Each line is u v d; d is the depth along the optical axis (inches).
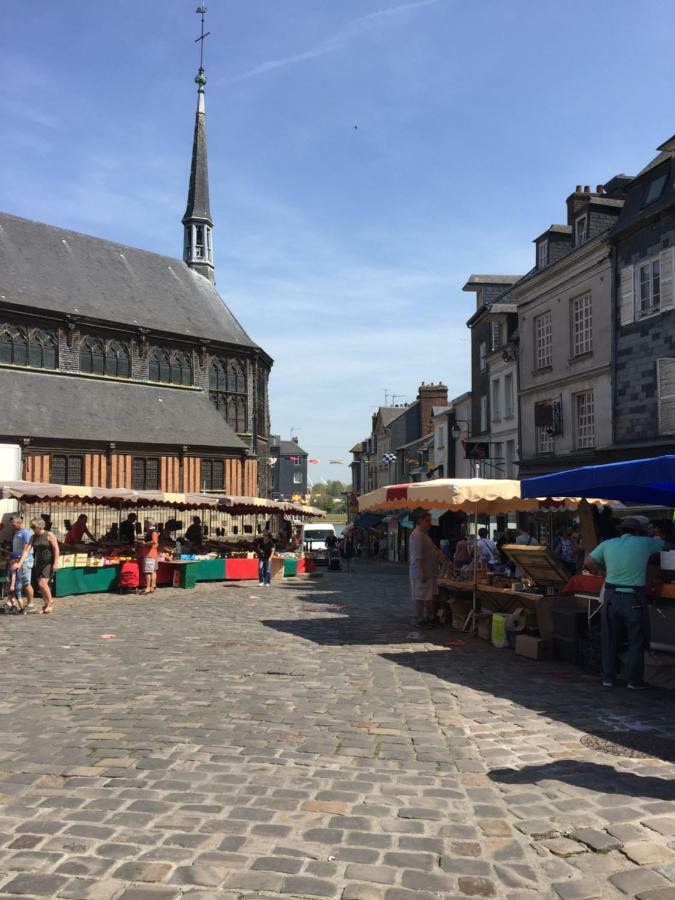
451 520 1454.2
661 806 164.6
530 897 126.0
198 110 2389.3
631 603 289.6
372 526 2220.7
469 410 1535.4
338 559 1456.7
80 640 411.2
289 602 644.1
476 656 367.6
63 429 1609.3
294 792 173.2
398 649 387.2
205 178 2377.0
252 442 2119.8
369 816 159.2
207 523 1625.2
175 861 137.1
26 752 203.3
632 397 824.3
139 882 129.4
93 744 210.8
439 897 125.7
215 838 147.3
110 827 152.3
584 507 479.8
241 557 936.3
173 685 290.8
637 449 797.2
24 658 352.8
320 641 411.2
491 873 134.0
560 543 697.0
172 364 1963.6
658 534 336.8
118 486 1676.9
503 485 445.4
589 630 339.3
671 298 764.6
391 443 2544.3
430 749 208.1
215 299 2266.2
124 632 444.1
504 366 1255.5
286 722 235.5
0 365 1643.7
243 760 196.9
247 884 129.1
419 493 467.2
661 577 309.1
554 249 1062.4
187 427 1855.3
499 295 1323.8
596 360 898.1
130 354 1866.4
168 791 173.2
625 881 131.0
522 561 412.8
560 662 350.3
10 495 685.3
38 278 1834.4
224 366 2085.4
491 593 431.2
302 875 132.5
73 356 1760.6
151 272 2162.9
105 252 2091.5
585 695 279.4
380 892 126.9
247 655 362.0
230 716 242.7
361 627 475.5
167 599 662.5
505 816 159.5
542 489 350.9
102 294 1941.4
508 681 305.6
